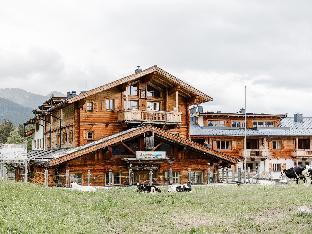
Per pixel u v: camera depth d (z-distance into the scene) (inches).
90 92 1720.0
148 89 1913.1
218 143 2642.7
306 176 1772.9
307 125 2952.8
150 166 1688.0
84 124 1763.0
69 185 1572.3
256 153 2677.2
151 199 1093.8
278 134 2684.5
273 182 1838.1
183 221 780.0
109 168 1659.7
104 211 872.3
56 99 2132.1
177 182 1777.8
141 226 724.7
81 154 1545.3
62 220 705.0
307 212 852.0
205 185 1667.1
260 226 719.7
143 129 1648.6
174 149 1785.2
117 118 1811.0
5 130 5260.8
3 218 668.7
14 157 1492.4
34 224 655.1
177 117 1854.1
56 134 2097.7
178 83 1859.0
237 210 917.8
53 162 1504.7
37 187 1187.3
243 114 2778.1
